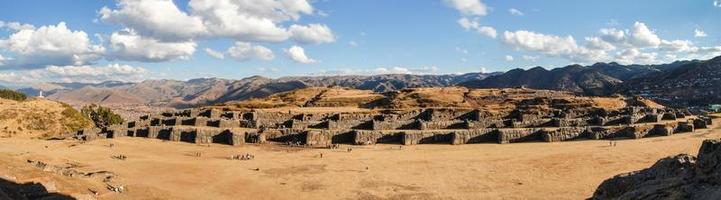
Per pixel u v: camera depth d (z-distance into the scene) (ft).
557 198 204.33
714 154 129.49
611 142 338.95
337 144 364.38
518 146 342.44
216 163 292.20
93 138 368.68
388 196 219.20
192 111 484.33
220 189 231.09
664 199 120.16
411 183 241.96
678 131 380.99
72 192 183.93
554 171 256.52
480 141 367.25
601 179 233.96
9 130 436.35
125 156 301.02
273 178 254.68
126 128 394.32
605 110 478.18
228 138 364.38
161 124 415.64
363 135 369.71
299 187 236.63
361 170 273.33
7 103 490.90
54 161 265.13
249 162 296.71
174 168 273.95
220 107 603.26
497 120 413.39
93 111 602.85
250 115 454.40
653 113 446.19
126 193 209.15
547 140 359.66
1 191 142.00
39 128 460.55
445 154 318.86
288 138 378.73
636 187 142.00
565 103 599.98
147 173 257.75
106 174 241.14
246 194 223.51
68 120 495.00
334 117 449.48
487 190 224.12
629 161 270.46
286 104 643.86
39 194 162.71
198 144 359.87
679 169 142.51
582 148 318.65
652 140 343.46
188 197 214.48
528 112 482.69
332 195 222.28
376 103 649.20
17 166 195.00
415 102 642.22
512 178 246.06
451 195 217.77
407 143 361.51
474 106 612.70
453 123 401.08
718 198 106.42
